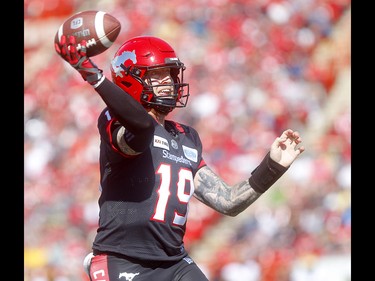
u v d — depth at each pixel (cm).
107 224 1237
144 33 5059
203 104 4375
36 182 4284
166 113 1302
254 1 5141
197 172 1336
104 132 1194
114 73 1295
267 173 1276
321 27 5097
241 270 3594
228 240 3716
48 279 3769
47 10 5575
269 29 5000
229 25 5006
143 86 1268
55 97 4812
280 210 3750
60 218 4053
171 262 1245
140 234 1228
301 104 4506
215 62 4725
